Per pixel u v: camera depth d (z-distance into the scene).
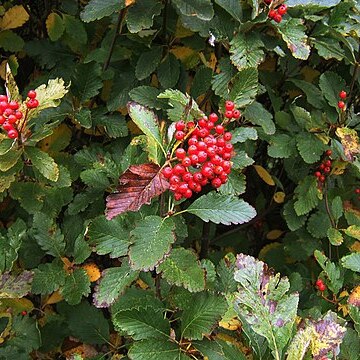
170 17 1.11
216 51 1.16
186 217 1.21
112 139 1.20
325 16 1.13
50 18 1.16
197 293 0.92
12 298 1.03
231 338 0.98
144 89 1.10
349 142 1.09
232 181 1.02
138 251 0.86
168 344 0.88
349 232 1.12
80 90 1.11
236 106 0.98
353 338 0.93
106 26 1.21
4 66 1.18
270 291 0.85
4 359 1.01
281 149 1.15
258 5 1.01
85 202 1.09
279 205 1.33
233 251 1.30
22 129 0.96
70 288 1.03
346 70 1.25
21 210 1.18
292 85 1.23
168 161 0.87
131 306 0.96
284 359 0.82
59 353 1.14
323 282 1.08
